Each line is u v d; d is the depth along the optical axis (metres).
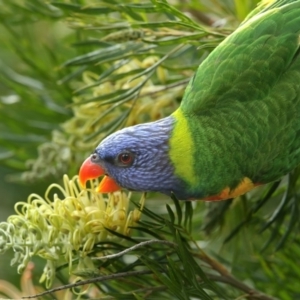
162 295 6.30
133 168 6.18
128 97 6.58
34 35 8.88
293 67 6.19
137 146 6.18
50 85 8.14
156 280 6.13
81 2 7.20
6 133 8.40
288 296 7.00
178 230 5.94
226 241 6.78
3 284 6.81
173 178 6.21
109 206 6.02
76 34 8.00
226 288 6.83
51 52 8.02
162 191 6.30
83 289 6.24
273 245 7.15
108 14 7.43
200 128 6.16
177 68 6.76
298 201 6.65
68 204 5.91
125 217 6.04
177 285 5.75
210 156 6.14
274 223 7.08
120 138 6.20
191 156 6.16
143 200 6.25
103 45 7.20
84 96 7.58
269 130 6.14
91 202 6.03
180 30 6.65
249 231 7.07
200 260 6.88
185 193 6.27
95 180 6.58
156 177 6.20
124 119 6.75
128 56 6.62
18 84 8.20
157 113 7.02
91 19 6.94
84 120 7.28
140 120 7.11
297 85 6.16
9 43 8.27
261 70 6.13
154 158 6.18
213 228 6.88
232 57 6.17
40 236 5.80
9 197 9.11
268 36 6.18
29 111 8.32
